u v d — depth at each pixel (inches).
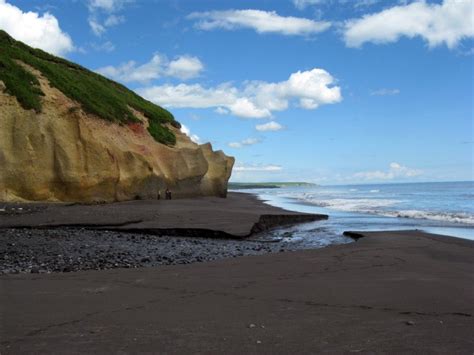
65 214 956.0
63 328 226.1
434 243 601.0
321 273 383.9
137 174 1605.6
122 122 1851.6
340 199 2586.1
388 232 759.7
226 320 239.9
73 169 1362.0
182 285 335.3
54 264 470.0
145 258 523.8
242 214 1069.1
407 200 2255.2
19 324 232.8
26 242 623.8
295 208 1683.1
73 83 1797.5
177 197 1897.1
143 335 214.8
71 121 1430.9
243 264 437.1
